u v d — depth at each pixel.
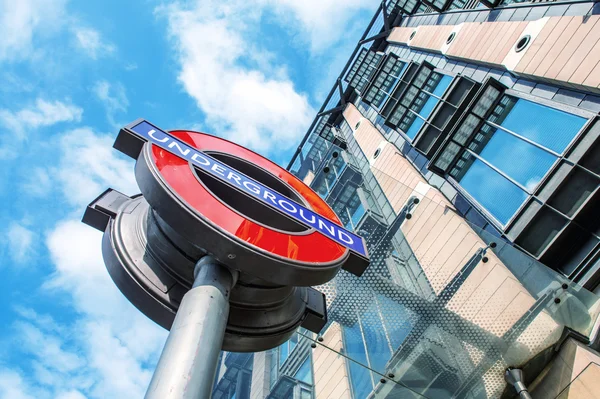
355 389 7.07
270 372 8.77
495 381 7.53
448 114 14.81
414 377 7.33
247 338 4.60
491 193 11.44
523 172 10.61
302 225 5.00
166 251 4.46
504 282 8.27
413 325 7.86
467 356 7.66
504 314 7.97
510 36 14.09
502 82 13.50
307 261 4.29
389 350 7.57
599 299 7.43
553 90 11.03
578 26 10.86
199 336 3.07
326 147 11.51
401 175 17.64
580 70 10.11
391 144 20.88
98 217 5.06
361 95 29.52
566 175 8.77
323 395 7.40
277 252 4.16
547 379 7.22
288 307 5.18
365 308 7.99
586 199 8.37
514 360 7.60
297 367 8.29
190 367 2.81
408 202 9.71
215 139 6.01
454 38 19.02
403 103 20.38
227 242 3.83
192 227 3.86
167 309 4.25
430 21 24.75
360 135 26.83
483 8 17.94
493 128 12.64
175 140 4.91
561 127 10.10
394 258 8.70
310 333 8.20
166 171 4.24
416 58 23.69
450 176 13.64
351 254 5.09
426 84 19.61
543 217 9.04
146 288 4.30
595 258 7.98
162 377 2.73
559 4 12.34
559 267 8.59
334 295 8.06
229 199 4.92
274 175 6.12
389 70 27.66
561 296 7.84
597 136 8.53
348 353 7.56
